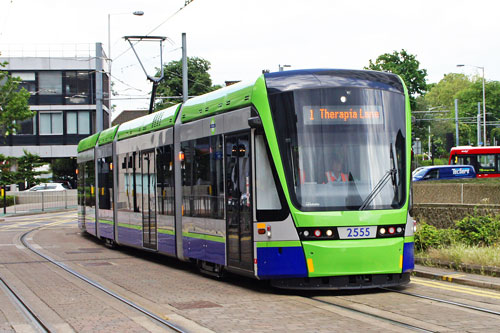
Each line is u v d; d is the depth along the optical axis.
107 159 21.69
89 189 24.73
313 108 11.23
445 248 14.95
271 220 11.10
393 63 58.06
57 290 12.49
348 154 11.17
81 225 26.55
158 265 16.78
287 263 10.91
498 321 8.72
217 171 12.88
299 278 10.95
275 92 11.30
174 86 56.62
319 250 10.74
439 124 105.62
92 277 14.44
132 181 18.67
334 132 11.21
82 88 66.75
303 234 10.82
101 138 22.86
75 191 58.59
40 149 66.88
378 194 11.15
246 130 11.73
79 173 27.05
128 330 8.60
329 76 11.50
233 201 12.16
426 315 9.16
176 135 15.16
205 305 10.40
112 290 12.37
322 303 10.25
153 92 28.73
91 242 24.53
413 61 58.19
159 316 9.52
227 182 12.42
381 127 11.42
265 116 11.28
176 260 17.98
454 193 21.69
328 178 11.05
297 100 11.23
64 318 9.57
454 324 8.53
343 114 11.28
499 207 16.83
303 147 11.09
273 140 11.15
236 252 12.05
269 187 11.20
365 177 11.15
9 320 9.61
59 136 66.94
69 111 66.81
